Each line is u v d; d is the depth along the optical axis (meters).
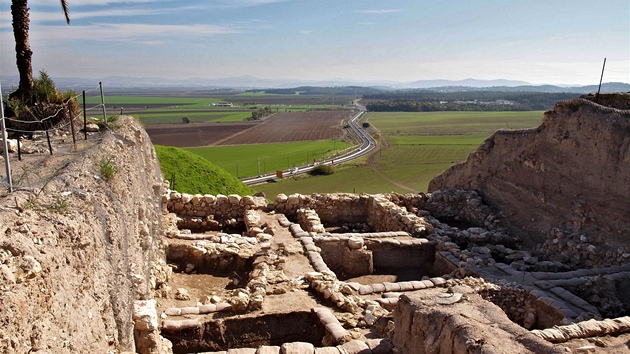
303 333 8.64
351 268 12.63
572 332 6.97
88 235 6.14
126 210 8.21
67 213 6.00
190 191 22.70
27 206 5.73
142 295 8.00
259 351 6.87
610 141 11.83
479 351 5.20
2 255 4.61
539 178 14.10
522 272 11.01
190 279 11.22
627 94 13.03
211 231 15.10
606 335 7.09
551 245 12.80
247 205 15.73
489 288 9.79
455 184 18.86
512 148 15.35
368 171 51.72
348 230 16.27
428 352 6.02
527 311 9.82
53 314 4.89
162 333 8.12
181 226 15.01
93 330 5.66
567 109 13.32
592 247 11.70
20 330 4.28
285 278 10.27
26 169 7.48
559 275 10.76
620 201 11.46
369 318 8.53
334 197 16.75
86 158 8.18
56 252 5.30
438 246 13.03
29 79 12.48
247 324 8.56
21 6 12.32
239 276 11.43
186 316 8.62
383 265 13.08
